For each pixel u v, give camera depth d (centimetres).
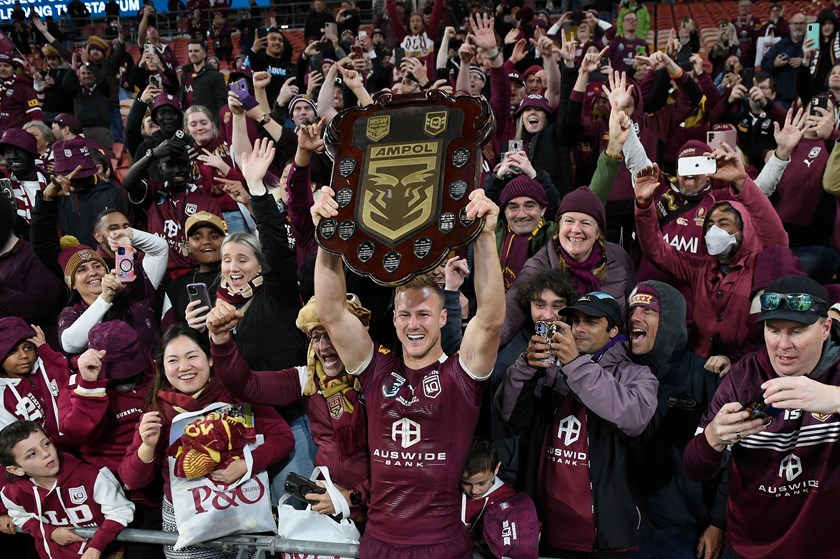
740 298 364
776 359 265
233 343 307
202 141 536
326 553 296
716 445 259
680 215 416
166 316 427
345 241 233
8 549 373
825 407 232
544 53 573
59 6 1703
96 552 326
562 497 297
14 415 359
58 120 685
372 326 360
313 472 319
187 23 1600
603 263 369
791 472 269
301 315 316
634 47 870
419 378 273
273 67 839
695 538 318
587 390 282
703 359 344
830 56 797
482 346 260
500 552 281
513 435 309
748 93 618
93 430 339
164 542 322
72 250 464
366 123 246
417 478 268
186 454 310
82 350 398
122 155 904
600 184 424
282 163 520
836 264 464
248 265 363
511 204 405
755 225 371
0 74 885
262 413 330
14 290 441
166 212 490
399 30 938
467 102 239
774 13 1130
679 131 616
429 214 228
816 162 464
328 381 315
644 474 308
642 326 318
